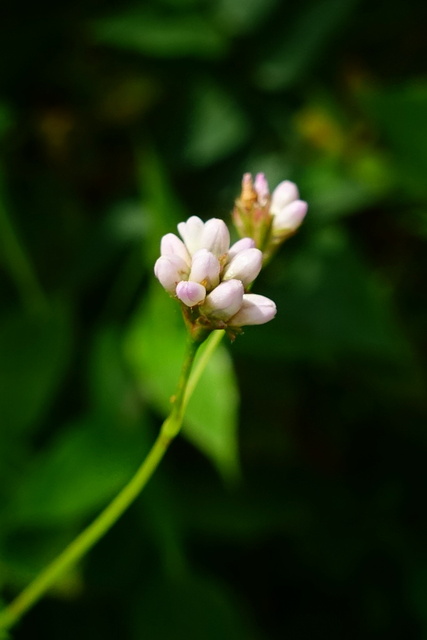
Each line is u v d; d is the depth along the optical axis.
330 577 0.22
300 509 0.21
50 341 0.20
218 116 0.21
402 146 0.21
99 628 0.20
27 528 0.20
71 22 0.22
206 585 0.20
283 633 0.22
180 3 0.21
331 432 0.23
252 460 0.21
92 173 0.23
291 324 0.20
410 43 0.23
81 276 0.21
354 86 0.22
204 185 0.21
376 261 0.23
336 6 0.21
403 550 0.22
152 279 0.20
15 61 0.22
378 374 0.21
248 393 0.21
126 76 0.22
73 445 0.19
